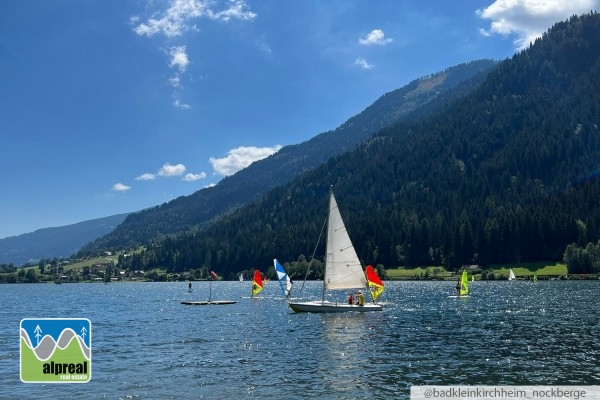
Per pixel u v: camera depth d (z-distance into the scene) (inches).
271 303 4109.3
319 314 2960.1
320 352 1732.3
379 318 2728.8
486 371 1408.7
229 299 4795.8
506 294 4694.9
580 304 3462.1
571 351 1674.5
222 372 1448.1
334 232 2915.8
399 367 1471.5
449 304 3627.0
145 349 1862.7
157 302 4744.1
